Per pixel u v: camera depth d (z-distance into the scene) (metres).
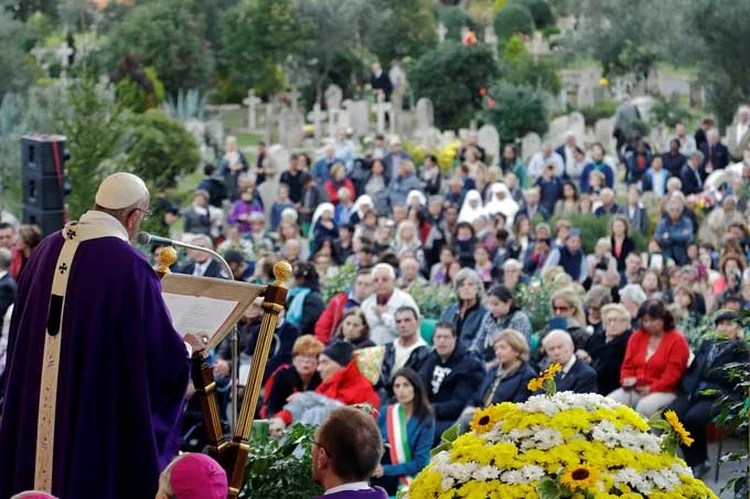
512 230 22.31
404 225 20.95
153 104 36.31
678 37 35.12
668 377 12.49
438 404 12.21
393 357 13.18
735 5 33.19
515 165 29.23
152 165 28.95
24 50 37.12
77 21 40.12
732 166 25.95
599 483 5.90
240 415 6.96
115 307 6.50
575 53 38.84
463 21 44.22
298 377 12.45
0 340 13.19
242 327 13.91
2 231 17.11
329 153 28.09
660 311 12.64
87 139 20.41
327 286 17.34
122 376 6.52
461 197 25.88
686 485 6.05
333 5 40.59
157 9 38.97
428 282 17.75
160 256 7.14
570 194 24.61
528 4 43.44
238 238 21.78
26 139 16.91
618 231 20.73
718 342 10.28
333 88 38.66
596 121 36.81
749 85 33.44
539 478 5.96
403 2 41.97
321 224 23.03
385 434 10.84
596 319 14.50
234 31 40.22
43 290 6.62
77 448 6.49
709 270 18.88
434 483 6.15
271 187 28.02
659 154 27.50
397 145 27.72
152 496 6.52
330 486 6.13
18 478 6.65
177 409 6.71
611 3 37.84
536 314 15.96
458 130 36.88
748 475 7.39
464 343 14.52
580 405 6.25
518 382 11.70
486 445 6.18
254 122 38.44
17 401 6.73
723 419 8.12
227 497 6.32
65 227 6.74
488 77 36.94
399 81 40.41
